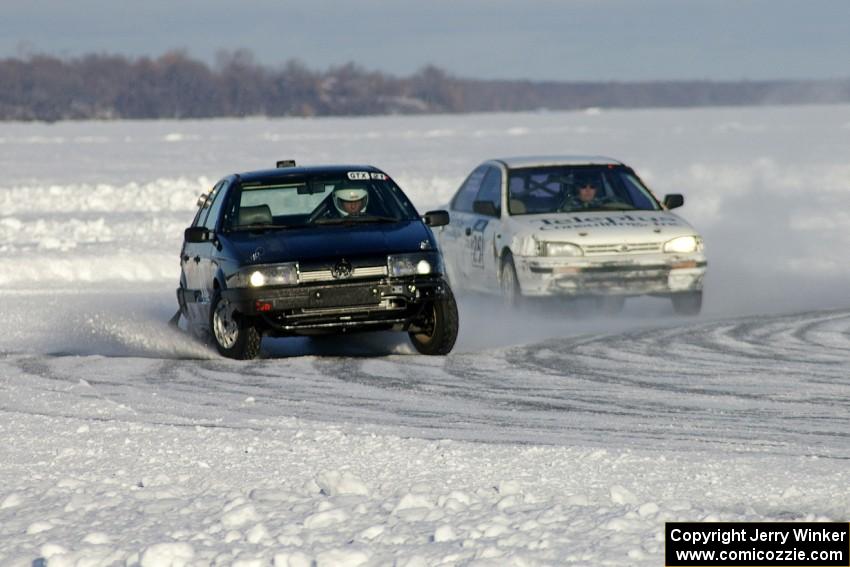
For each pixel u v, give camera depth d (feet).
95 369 130.72
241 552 60.13
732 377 118.73
